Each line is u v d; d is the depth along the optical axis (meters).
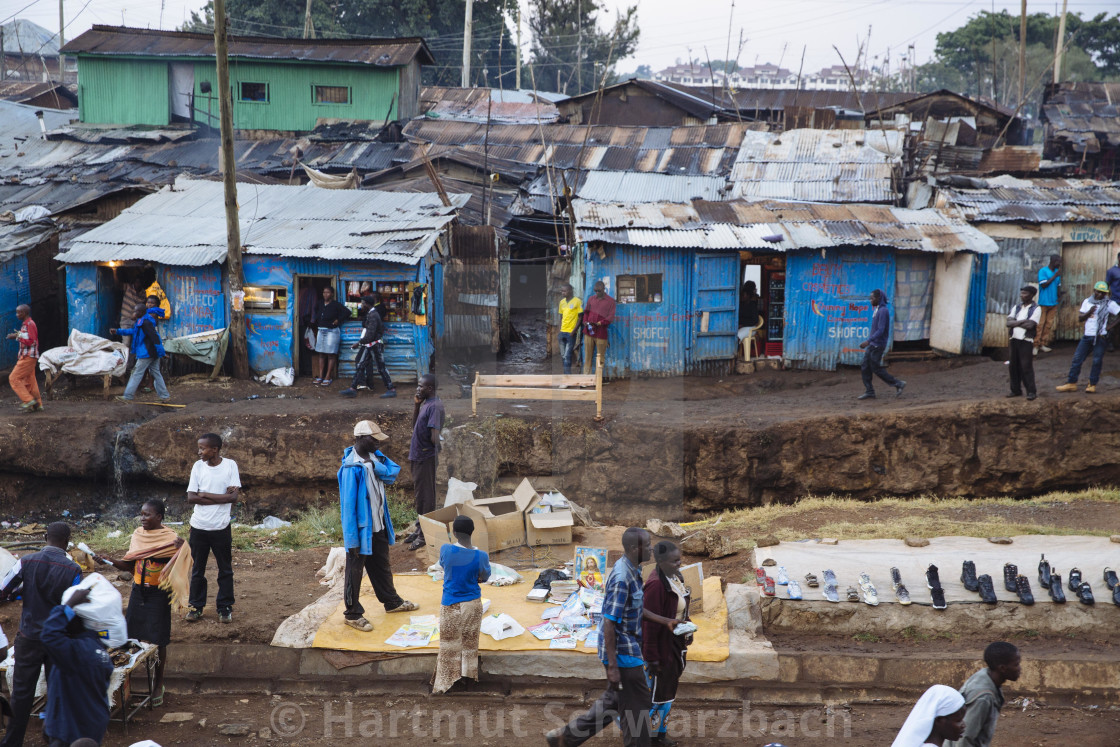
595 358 9.30
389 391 15.18
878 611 7.17
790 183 19.56
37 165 24.42
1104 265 16.02
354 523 6.94
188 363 16.56
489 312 9.21
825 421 12.16
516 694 6.64
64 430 13.33
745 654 6.68
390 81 26.28
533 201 20.77
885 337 13.16
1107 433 11.88
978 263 15.75
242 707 6.53
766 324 16.38
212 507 7.09
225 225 17.12
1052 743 5.83
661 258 15.25
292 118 26.61
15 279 17.58
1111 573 7.36
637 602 5.48
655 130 23.92
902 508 10.16
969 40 52.19
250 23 38.28
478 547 8.41
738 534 9.16
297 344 16.16
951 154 21.11
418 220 16.91
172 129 26.30
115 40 27.16
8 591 5.88
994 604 7.12
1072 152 26.59
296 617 7.26
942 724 4.39
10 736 5.57
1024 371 12.14
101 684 5.58
